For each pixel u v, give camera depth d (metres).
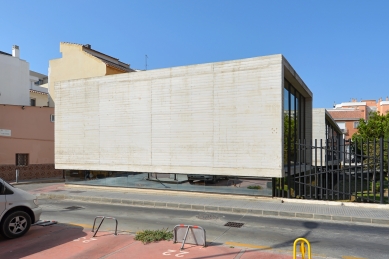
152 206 11.98
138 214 10.28
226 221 9.15
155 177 14.44
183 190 13.80
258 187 12.41
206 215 10.05
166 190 14.16
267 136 12.00
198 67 13.29
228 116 12.70
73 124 16.27
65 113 16.50
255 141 12.20
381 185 10.63
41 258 5.86
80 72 23.73
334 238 7.21
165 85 13.98
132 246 6.43
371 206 10.40
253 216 9.91
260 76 12.14
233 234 7.60
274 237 7.30
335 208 10.38
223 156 12.76
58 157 16.66
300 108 18.55
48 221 8.85
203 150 13.15
